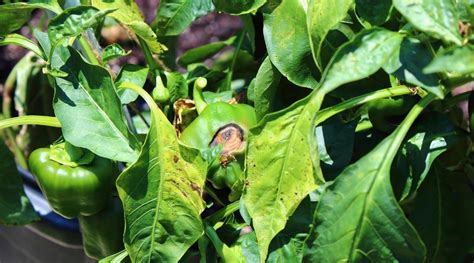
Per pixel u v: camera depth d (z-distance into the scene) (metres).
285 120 0.99
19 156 1.48
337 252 0.98
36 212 1.20
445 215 1.07
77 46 1.16
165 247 1.04
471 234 1.07
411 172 1.03
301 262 1.00
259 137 1.00
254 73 1.29
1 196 1.17
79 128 1.05
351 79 0.93
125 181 1.02
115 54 1.09
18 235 1.31
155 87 1.15
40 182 1.11
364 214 0.97
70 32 1.03
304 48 1.04
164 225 1.04
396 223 0.96
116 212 1.14
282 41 1.05
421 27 0.93
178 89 1.16
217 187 1.09
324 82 0.94
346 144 1.06
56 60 1.06
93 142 1.05
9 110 1.49
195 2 1.13
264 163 1.00
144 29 1.07
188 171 1.03
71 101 1.05
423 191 1.07
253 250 1.04
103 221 1.13
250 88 1.13
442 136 1.03
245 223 1.09
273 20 1.05
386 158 0.97
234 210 1.07
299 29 1.04
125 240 1.02
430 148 1.03
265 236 1.00
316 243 0.98
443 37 0.93
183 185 1.03
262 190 1.00
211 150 1.05
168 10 1.13
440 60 0.90
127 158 1.05
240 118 1.09
